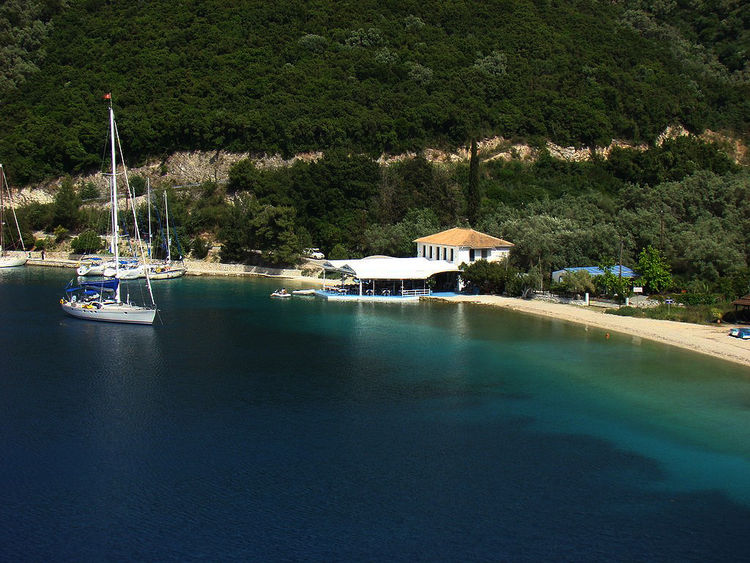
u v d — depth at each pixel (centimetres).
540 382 6531
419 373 6794
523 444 5053
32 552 3650
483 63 18438
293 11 19938
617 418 5597
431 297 11225
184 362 7069
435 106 16700
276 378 6550
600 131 17038
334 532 3853
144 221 15050
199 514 4019
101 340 8025
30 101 18112
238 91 17188
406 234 13338
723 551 3756
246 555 3644
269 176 15238
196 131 16400
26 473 4491
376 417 5550
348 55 18462
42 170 16662
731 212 12138
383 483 4412
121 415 5506
